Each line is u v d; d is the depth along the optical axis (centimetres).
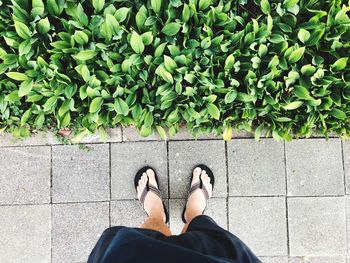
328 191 159
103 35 121
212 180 158
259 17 123
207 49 124
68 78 125
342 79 127
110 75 127
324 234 159
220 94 134
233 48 126
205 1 121
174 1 119
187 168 160
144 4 125
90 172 160
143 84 130
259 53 125
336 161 159
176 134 160
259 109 135
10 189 159
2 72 125
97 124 137
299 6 127
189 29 125
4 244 158
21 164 159
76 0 121
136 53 123
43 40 125
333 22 123
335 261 159
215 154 160
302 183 160
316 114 136
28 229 159
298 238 159
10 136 159
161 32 125
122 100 128
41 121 136
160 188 160
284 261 159
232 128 159
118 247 98
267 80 127
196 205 151
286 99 131
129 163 160
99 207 160
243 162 160
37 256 159
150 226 139
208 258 93
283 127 142
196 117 133
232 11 127
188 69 126
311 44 125
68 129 156
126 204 160
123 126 159
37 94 130
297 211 159
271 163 160
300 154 160
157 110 139
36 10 118
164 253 95
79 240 159
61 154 159
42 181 159
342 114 132
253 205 160
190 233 114
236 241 111
